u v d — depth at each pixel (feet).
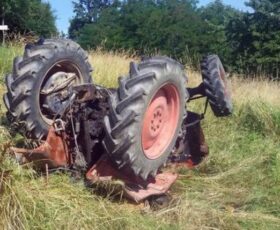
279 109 29.19
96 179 14.38
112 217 13.65
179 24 119.55
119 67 34.19
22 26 118.21
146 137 14.67
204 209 15.88
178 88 15.42
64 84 16.21
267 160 21.79
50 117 16.05
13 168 12.89
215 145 23.22
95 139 15.19
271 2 96.48
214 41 112.47
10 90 15.38
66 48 16.58
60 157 14.78
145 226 13.89
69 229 12.58
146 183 15.12
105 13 126.21
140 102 13.88
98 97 15.61
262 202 17.95
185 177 18.48
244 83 40.29
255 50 96.12
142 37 118.01
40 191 13.24
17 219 12.07
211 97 18.86
